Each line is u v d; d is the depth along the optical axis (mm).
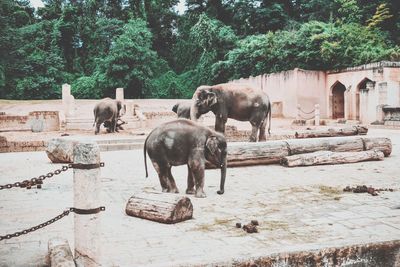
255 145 11750
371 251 4750
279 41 34688
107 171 11273
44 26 42844
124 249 5113
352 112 29672
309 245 4668
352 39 31453
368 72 28031
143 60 38781
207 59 41125
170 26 50156
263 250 4496
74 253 4457
